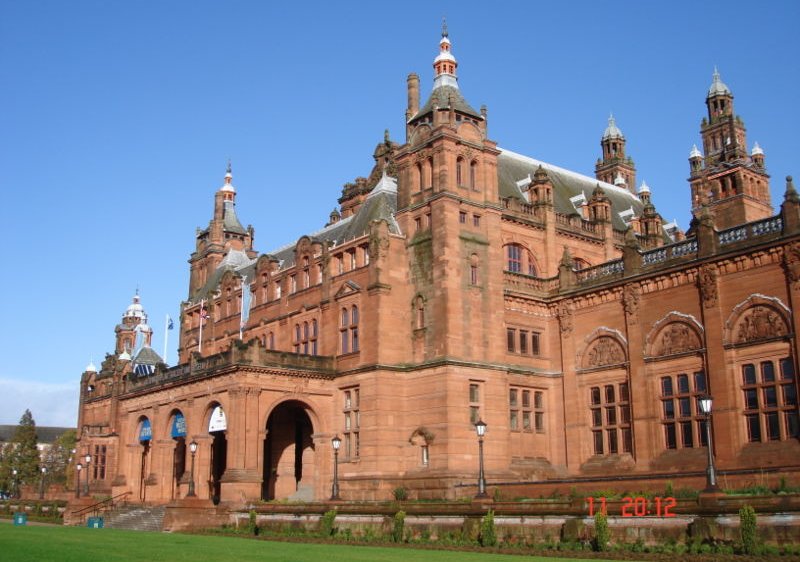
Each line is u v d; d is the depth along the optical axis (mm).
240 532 48031
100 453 96625
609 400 55406
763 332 46562
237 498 53969
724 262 48688
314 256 65750
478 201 58500
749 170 65000
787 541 28047
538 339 60094
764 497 29125
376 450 55250
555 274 63906
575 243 66875
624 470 52969
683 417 50281
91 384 109938
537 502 36875
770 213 65875
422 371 55844
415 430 55344
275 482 63625
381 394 55969
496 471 54281
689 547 29656
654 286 53000
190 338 84312
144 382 70875
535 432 58031
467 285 56281
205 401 60375
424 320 56594
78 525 63625
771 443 45406
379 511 42219
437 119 58438
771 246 46156
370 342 57500
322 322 63188
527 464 56656
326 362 60438
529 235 63500
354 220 66312
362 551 31500
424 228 58250
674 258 52250
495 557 28938
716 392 48156
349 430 58531
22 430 169125
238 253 90438
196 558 25672
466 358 54969
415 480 53688
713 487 31109
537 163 76312
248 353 56812
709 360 48812
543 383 59156
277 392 57969
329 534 43094
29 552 26469
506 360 57406
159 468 65875
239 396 56188
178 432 65000
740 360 47469
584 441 56344
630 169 94250
